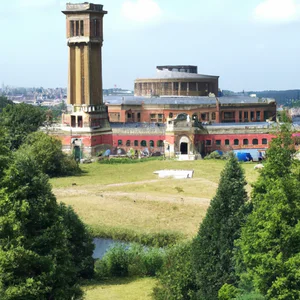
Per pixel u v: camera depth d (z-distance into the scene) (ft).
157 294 246.27
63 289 192.24
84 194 466.70
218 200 221.25
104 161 637.71
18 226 182.50
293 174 213.46
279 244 186.60
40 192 197.36
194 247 228.63
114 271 293.84
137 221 392.27
